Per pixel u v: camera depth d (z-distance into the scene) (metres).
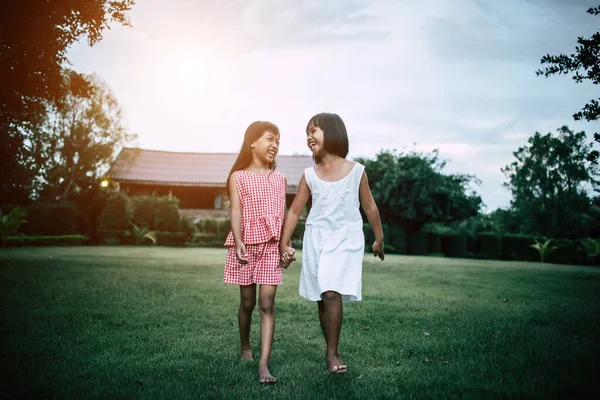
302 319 4.11
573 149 49.19
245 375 2.39
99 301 4.67
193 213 29.92
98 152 27.17
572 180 48.78
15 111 8.11
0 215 17.03
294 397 2.05
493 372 2.51
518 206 41.81
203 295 5.34
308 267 2.61
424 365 2.66
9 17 6.10
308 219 2.70
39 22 6.31
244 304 2.77
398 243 25.11
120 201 22.89
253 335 3.39
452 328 3.73
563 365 2.63
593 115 4.03
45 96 7.77
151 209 23.31
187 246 23.16
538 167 50.81
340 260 2.50
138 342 3.04
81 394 2.04
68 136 26.58
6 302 4.43
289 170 32.41
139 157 32.16
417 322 3.98
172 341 3.12
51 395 2.02
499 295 6.09
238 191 2.79
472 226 24.52
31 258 10.73
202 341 3.13
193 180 30.94
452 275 9.38
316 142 2.67
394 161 27.11
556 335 3.47
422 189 24.78
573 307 5.03
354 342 3.22
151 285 6.16
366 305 4.95
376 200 26.30
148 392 2.07
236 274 2.76
